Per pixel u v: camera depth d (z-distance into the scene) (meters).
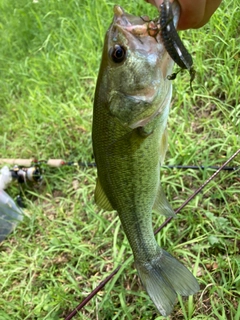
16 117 0.74
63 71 0.73
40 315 0.46
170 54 0.24
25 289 0.49
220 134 0.53
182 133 0.54
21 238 0.56
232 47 0.58
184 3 0.24
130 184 0.30
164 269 0.33
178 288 0.32
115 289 0.45
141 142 0.29
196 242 0.46
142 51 0.27
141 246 0.32
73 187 0.58
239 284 0.40
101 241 0.50
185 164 0.52
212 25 0.61
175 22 0.24
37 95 0.73
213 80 0.58
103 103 0.29
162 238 0.46
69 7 0.84
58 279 0.49
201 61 0.59
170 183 0.50
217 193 0.48
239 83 0.56
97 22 0.75
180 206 0.45
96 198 0.33
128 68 0.27
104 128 0.29
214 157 0.52
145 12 0.69
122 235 0.50
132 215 0.31
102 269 0.48
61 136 0.65
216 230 0.45
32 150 0.67
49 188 0.59
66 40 0.78
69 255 0.51
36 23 0.88
